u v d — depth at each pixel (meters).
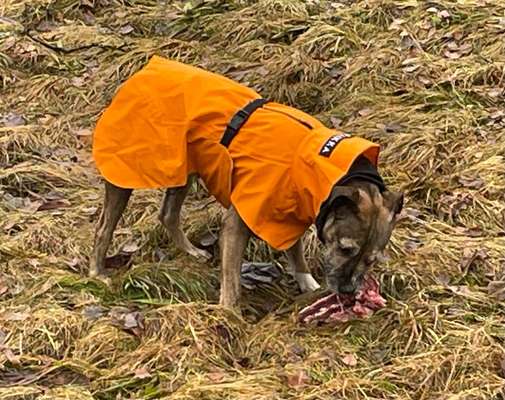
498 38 8.85
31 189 7.07
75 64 9.18
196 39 9.52
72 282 5.74
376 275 5.86
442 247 6.11
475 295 5.65
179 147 5.50
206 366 5.03
